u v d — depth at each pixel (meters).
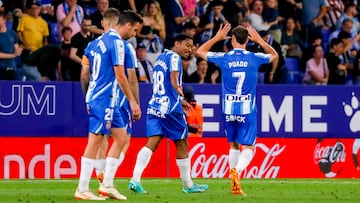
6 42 45.53
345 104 44.41
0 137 40.91
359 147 44.59
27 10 47.44
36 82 41.44
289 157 43.62
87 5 48.66
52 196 28.55
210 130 42.84
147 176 42.03
